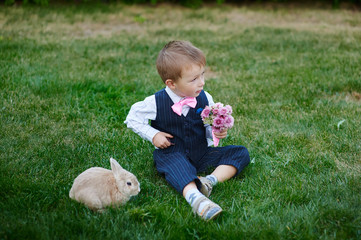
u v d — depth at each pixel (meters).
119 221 2.19
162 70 2.62
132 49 6.75
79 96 4.39
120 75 5.23
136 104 2.75
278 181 2.72
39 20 9.10
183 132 2.71
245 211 2.34
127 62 5.90
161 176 2.82
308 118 3.83
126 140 3.34
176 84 2.62
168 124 2.71
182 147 2.73
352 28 8.66
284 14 10.73
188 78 2.56
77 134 3.45
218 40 7.52
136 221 2.25
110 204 2.29
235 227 2.18
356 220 2.20
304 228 2.18
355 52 6.35
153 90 4.65
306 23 9.47
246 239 2.09
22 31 7.87
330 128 3.58
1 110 3.80
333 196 2.50
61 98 4.26
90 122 3.74
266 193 2.56
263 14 10.75
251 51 6.66
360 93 4.61
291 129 3.62
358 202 2.38
